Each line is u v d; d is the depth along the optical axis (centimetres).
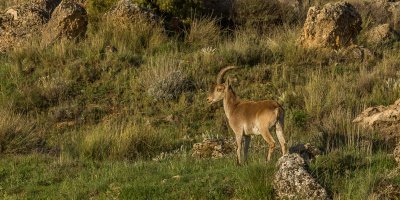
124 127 5750
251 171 3741
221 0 8344
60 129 5931
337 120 5475
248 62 7000
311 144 4447
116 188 3881
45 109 6266
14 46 7462
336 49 7312
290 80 6650
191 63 6881
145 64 6900
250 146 4897
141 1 7931
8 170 4594
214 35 7644
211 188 3738
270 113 4109
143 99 6362
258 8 8162
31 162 4794
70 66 6769
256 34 7825
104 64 6788
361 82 6481
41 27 7700
